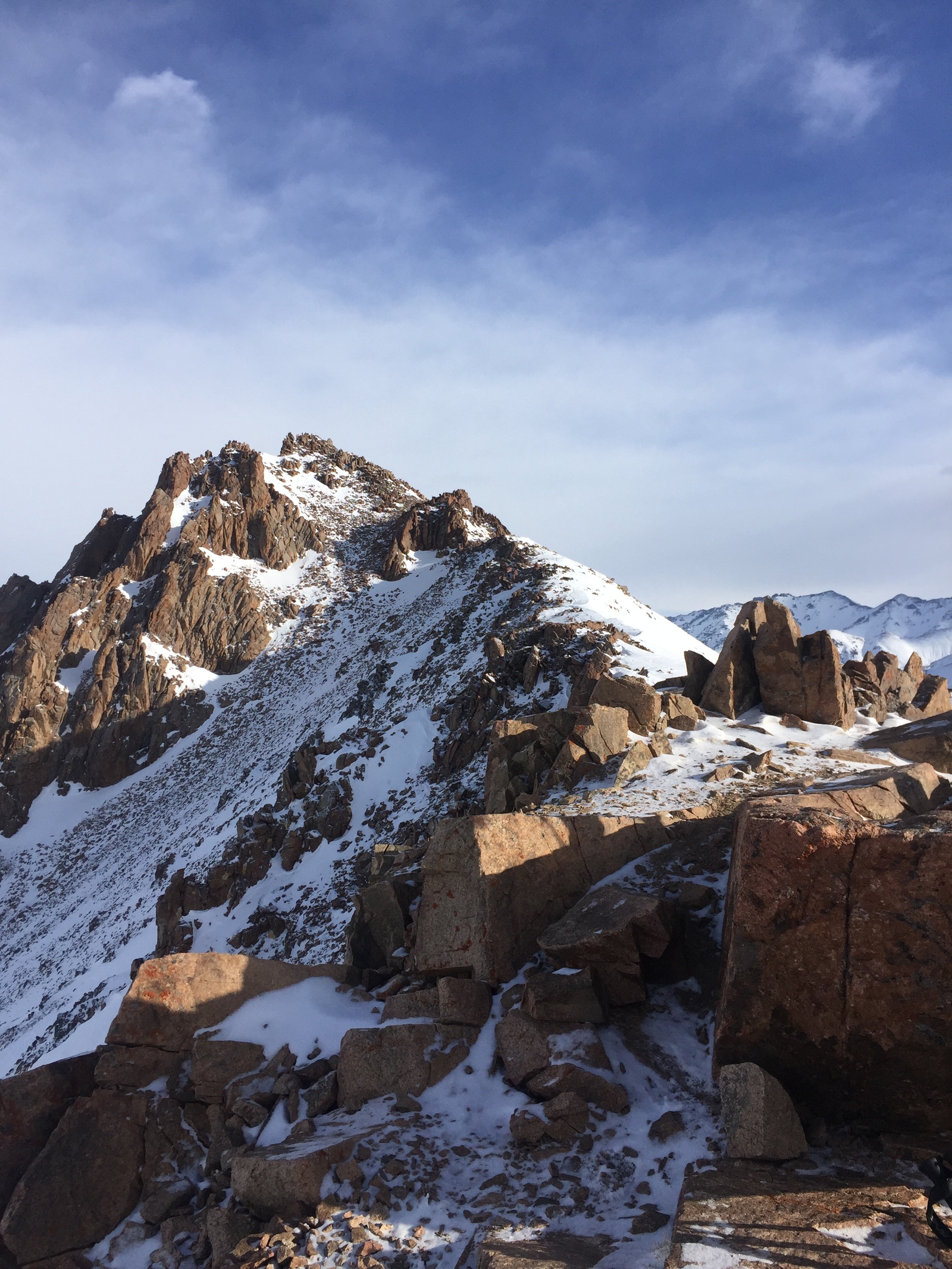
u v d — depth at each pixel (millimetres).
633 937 9164
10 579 105625
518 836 10680
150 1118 9250
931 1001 6871
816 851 7402
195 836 52094
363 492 120562
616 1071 8109
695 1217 5895
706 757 16422
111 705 82125
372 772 38000
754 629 20719
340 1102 8930
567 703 33688
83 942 46625
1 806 75438
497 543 81750
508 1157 7492
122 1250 8195
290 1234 6863
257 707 76625
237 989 10336
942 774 15102
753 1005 7461
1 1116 9188
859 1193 6125
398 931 11859
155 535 100125
